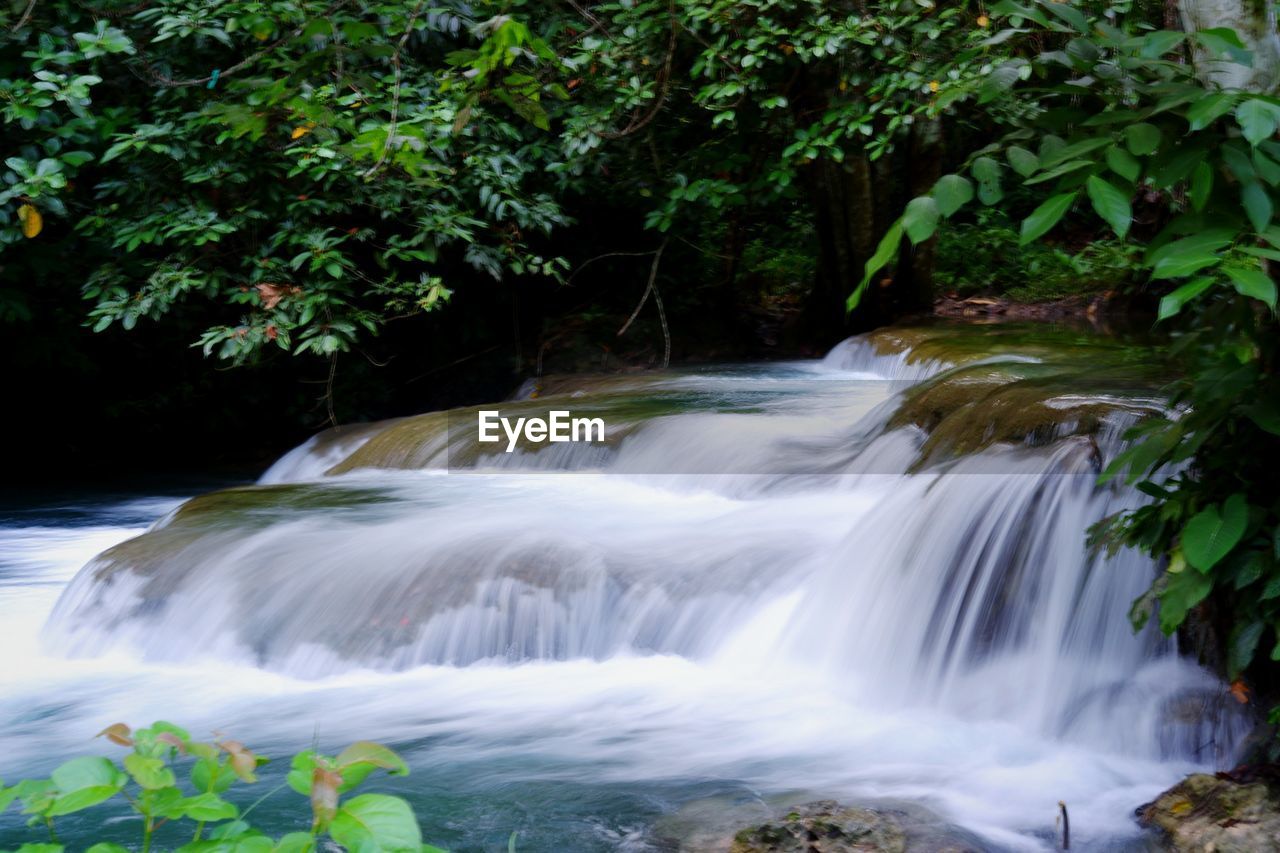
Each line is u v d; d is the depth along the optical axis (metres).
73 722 4.37
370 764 1.78
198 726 4.27
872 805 3.37
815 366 11.25
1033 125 2.57
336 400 11.59
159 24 8.38
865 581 4.69
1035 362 6.79
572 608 4.93
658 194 10.84
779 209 14.80
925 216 2.32
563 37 9.23
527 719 4.24
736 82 9.10
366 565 5.24
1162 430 3.32
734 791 3.53
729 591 4.96
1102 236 14.06
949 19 8.48
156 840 3.21
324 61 5.01
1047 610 4.18
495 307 12.52
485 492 6.68
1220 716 3.58
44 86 7.85
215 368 10.36
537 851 3.14
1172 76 2.62
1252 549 3.03
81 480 10.38
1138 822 3.26
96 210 8.88
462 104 4.32
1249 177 2.33
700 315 12.88
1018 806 3.40
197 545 5.63
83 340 10.83
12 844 3.16
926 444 5.70
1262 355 3.04
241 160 8.80
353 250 11.23
